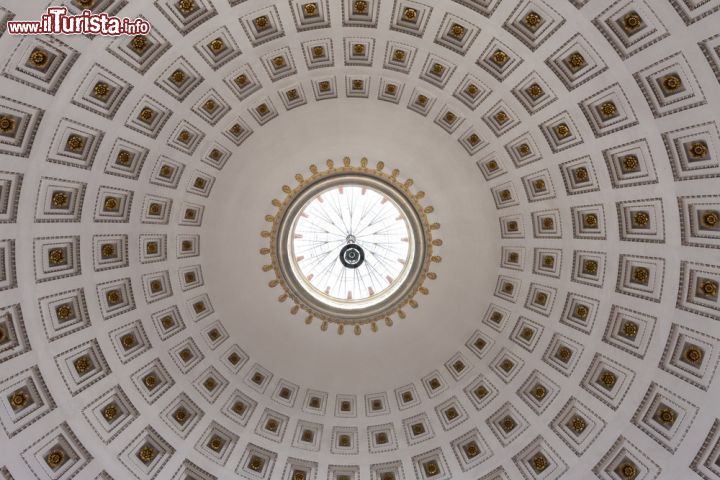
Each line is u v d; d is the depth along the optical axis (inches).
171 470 1028.5
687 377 873.5
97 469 945.5
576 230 1001.5
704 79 728.3
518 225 1101.7
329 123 1088.2
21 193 830.5
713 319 839.1
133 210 999.6
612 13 741.3
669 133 799.7
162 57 848.9
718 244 809.5
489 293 1176.8
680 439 873.5
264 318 1233.4
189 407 1101.7
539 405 1071.6
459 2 812.0
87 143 880.3
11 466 853.2
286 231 1200.8
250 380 1205.7
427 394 1213.7
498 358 1157.7
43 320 900.6
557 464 1010.7
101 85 836.0
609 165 893.2
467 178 1117.7
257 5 821.9
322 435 1192.2
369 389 1244.5
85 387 955.3
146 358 1054.4
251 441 1139.9
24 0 687.1
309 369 1247.5
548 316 1079.6
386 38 902.4
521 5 784.9
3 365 854.5
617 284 954.7
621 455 944.3
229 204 1139.9
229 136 1050.1
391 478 1138.7
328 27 884.6
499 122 995.9
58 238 902.4
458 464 1109.7
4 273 845.2
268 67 945.5
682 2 689.6
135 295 1040.8
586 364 1013.2
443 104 1017.5
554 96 885.8
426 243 1205.7
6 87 746.8
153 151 970.7
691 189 812.6
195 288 1152.8
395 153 1131.3
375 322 1256.2
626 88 801.6
